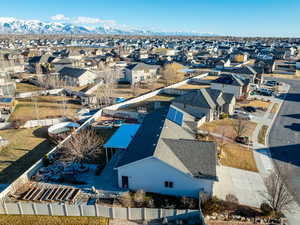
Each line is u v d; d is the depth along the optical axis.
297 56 147.00
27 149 34.47
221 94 46.06
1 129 42.38
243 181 25.61
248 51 157.00
